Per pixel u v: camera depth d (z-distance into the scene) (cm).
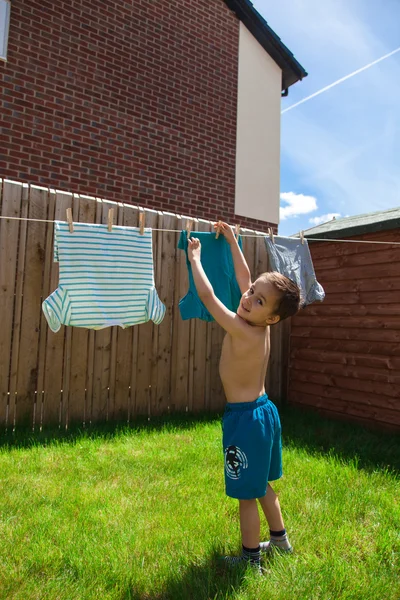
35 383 412
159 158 632
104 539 217
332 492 281
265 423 203
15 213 402
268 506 214
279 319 207
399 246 476
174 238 491
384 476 312
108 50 599
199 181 668
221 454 347
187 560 201
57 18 563
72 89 568
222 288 303
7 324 398
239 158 714
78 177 563
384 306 486
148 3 638
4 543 211
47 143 545
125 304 327
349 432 459
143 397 473
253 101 741
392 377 471
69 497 262
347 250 530
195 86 675
